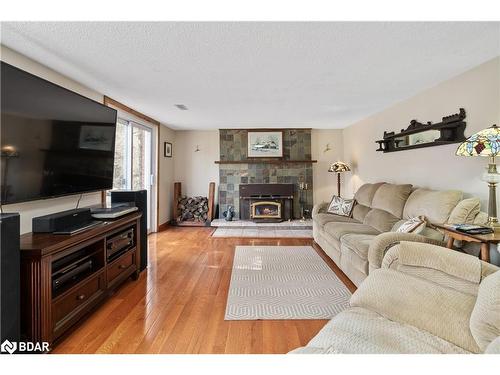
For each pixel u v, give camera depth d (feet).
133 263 9.98
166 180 19.92
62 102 7.60
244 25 6.17
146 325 7.02
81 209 8.45
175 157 21.35
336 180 21.11
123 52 7.57
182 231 18.53
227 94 11.63
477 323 3.76
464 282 4.70
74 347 6.07
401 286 4.81
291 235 17.21
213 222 19.58
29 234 6.75
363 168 17.46
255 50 7.45
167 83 10.20
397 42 7.06
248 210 20.65
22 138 6.41
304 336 6.58
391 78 9.77
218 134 21.26
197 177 21.36
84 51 7.52
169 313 7.64
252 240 16.06
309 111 14.88
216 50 7.46
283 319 7.34
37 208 8.05
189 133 21.35
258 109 14.38
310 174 20.84
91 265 7.67
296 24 6.15
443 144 10.15
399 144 13.03
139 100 12.57
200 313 7.64
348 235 10.19
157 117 16.55
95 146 9.16
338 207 15.05
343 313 4.91
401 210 10.58
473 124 8.84
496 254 7.38
